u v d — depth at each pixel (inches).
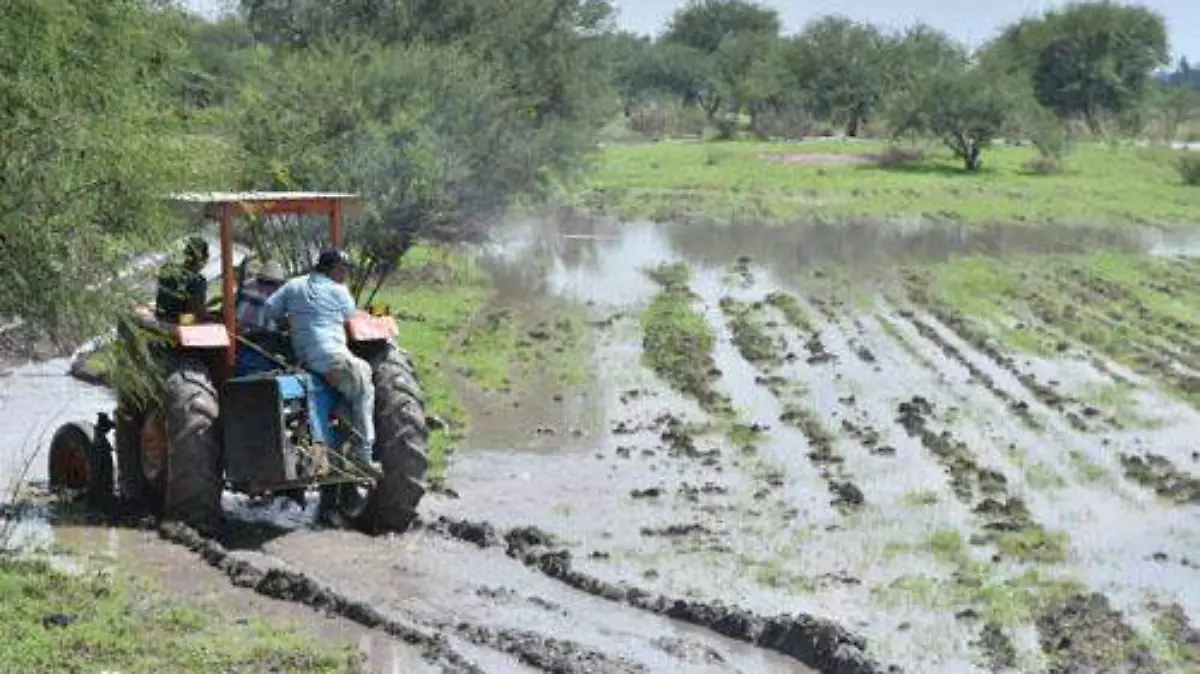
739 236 1720.0
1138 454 691.4
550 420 737.0
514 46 1475.1
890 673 394.0
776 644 421.4
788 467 649.0
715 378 859.4
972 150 2546.8
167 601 430.6
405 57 1144.2
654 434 709.3
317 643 401.1
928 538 538.9
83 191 424.5
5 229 410.6
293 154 980.6
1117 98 3880.4
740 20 5324.8
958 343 992.9
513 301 1165.1
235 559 472.7
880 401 798.5
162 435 525.7
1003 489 616.7
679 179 2330.2
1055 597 471.2
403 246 1117.7
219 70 1041.5
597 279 1315.2
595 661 398.0
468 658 403.2
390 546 506.6
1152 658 417.4
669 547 520.4
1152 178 2506.2
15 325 447.8
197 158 493.7
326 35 1322.6
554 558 486.6
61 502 550.9
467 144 1172.5
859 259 1491.1
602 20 1540.4
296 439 502.9
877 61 3442.4
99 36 439.5
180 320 514.0
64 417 703.7
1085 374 887.1
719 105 4089.6
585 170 1445.6
